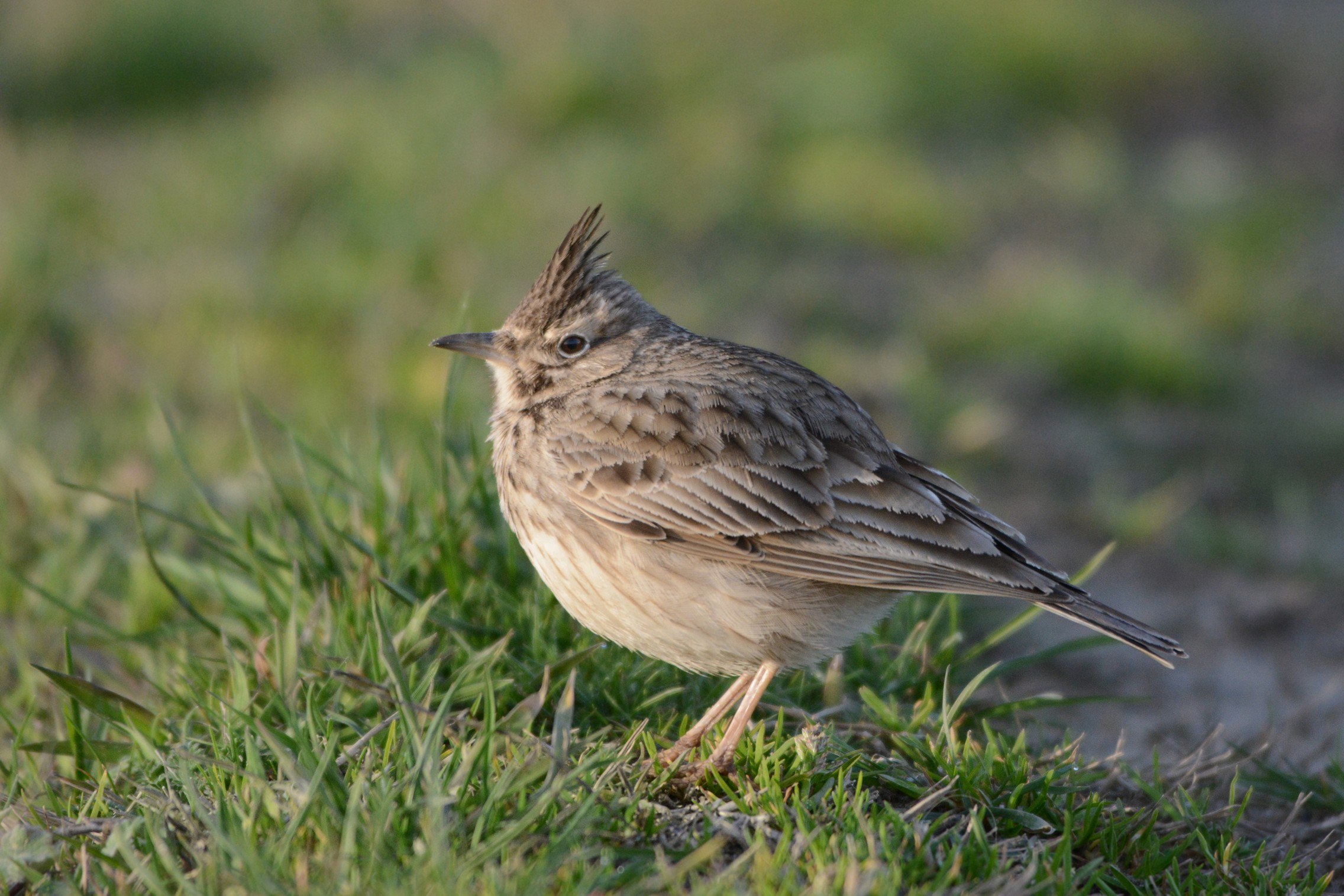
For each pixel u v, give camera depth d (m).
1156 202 24.47
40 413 13.47
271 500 9.81
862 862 6.14
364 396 14.02
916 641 9.16
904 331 18.36
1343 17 35.22
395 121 22.41
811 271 19.77
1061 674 10.60
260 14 28.14
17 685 9.12
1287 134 28.12
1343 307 21.61
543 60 24.64
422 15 28.66
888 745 7.94
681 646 8.08
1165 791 8.22
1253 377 19.33
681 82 24.78
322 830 6.19
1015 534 8.40
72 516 10.72
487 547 9.32
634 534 8.02
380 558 8.96
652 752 7.51
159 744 7.70
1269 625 12.05
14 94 25.84
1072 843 7.11
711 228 20.58
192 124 24.47
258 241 17.91
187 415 13.65
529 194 19.91
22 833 6.36
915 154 24.42
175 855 6.28
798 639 7.93
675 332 8.96
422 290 16.56
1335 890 7.65
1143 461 16.52
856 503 8.00
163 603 9.77
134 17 27.09
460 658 8.37
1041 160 25.14
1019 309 18.92
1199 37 30.31
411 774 6.35
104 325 15.46
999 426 15.77
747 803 6.92
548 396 8.72
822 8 28.50
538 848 6.27
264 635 8.57
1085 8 30.72
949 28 28.25
